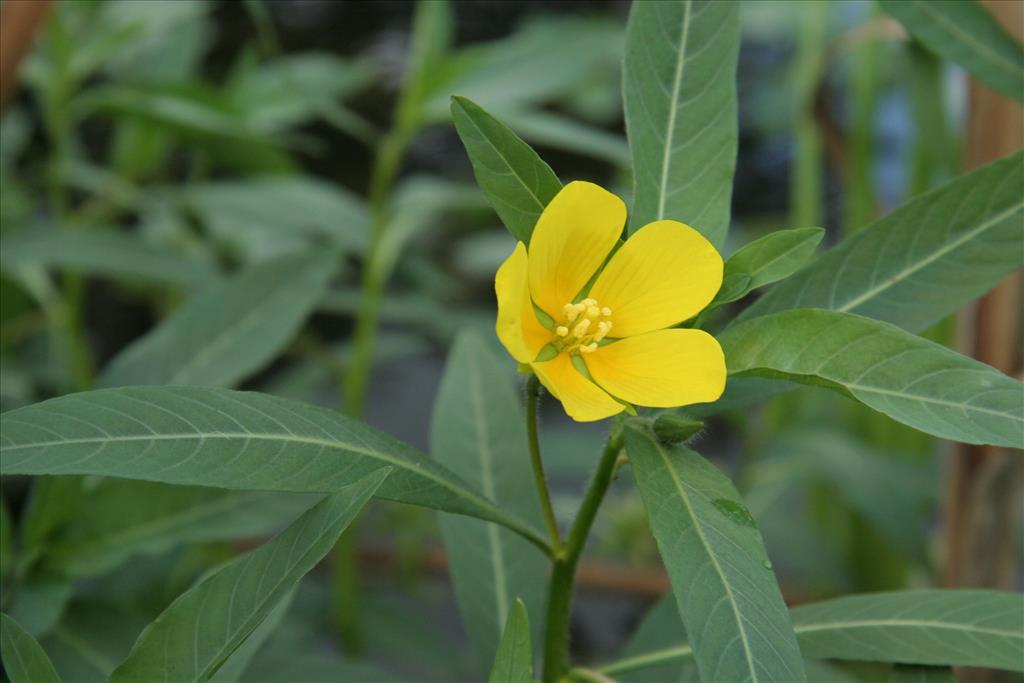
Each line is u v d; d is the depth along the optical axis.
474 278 1.32
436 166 1.45
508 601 0.58
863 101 0.89
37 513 0.58
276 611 0.54
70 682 0.57
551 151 1.40
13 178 1.00
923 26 0.57
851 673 0.81
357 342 0.82
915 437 0.93
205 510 0.59
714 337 0.50
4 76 0.61
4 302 0.83
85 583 0.69
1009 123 0.63
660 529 0.49
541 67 0.83
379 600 0.85
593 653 1.02
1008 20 0.58
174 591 0.70
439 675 0.90
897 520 0.80
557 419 1.21
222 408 0.50
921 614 0.54
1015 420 0.48
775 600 0.48
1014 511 0.65
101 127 1.29
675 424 0.50
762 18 1.22
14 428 0.49
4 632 0.50
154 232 0.97
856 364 0.49
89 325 1.24
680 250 0.51
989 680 0.66
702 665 0.47
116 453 0.49
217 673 0.52
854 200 0.90
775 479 0.87
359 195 1.43
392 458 0.51
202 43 1.16
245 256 0.99
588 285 0.51
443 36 0.83
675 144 0.53
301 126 1.41
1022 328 0.63
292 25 1.48
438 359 1.39
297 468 0.50
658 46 0.53
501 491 0.59
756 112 1.47
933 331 0.83
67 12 0.86
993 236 0.53
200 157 1.01
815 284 0.54
